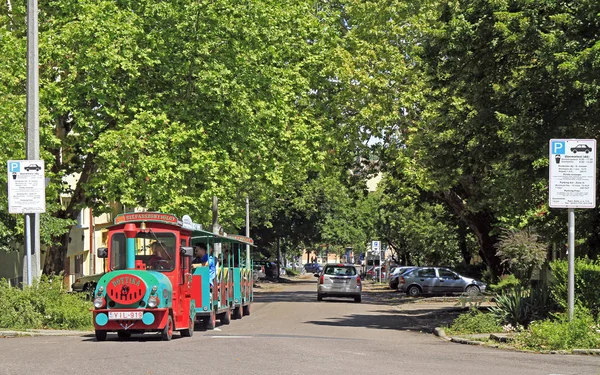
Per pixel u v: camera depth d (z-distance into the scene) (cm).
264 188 4731
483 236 4412
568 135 2036
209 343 1602
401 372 1196
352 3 4191
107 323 1689
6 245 2812
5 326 1986
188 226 2095
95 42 2772
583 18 1966
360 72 3938
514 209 2816
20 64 2731
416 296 4922
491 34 2173
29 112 2103
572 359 1445
